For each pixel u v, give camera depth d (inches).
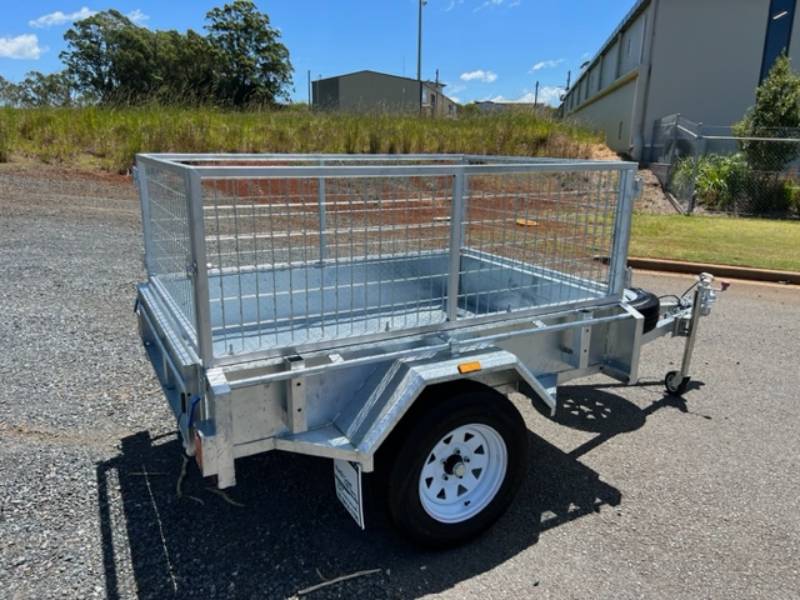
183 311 95.6
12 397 143.3
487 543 99.7
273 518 104.4
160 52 1749.5
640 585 90.1
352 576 90.8
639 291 140.4
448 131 549.3
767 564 95.3
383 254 135.2
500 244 126.1
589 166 108.6
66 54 1776.6
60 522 100.8
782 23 640.4
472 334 101.4
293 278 128.4
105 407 140.8
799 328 216.8
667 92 674.2
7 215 339.9
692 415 148.3
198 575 90.0
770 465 125.6
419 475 91.7
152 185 118.8
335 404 90.7
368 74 1824.6
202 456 79.0
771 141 506.9
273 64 1772.9
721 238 374.6
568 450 131.0
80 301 215.9
